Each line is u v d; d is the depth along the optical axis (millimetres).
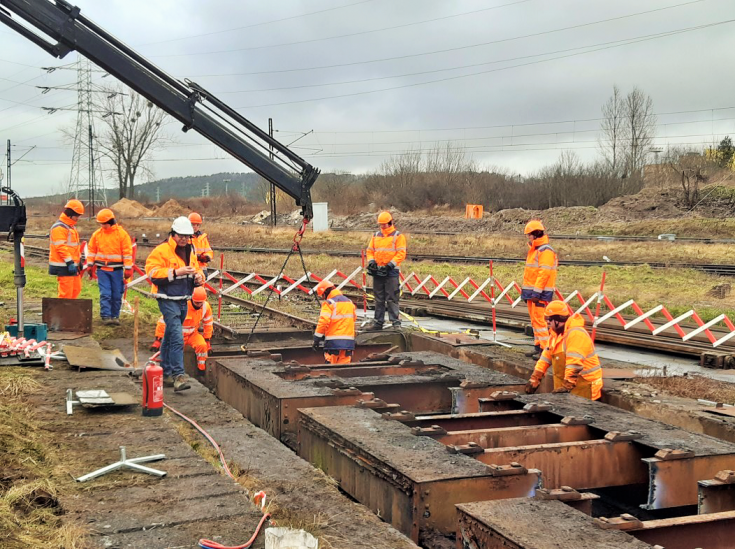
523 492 5035
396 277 13102
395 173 77812
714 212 50781
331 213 74812
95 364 8336
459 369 9211
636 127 68188
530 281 10617
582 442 5848
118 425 6133
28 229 56469
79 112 69188
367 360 10484
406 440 5785
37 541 3785
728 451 5719
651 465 5500
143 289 17656
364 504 5531
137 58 8109
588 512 4652
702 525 4332
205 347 9633
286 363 9359
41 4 7762
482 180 72062
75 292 12297
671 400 7988
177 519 4215
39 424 6031
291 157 8797
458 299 18828
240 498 4586
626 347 12508
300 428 6840
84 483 4746
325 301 10281
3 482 4570
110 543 3871
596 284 21219
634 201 54375
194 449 5965
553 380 8758
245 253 33531
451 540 4773
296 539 3646
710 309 15750
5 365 8266
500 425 6898
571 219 51781
